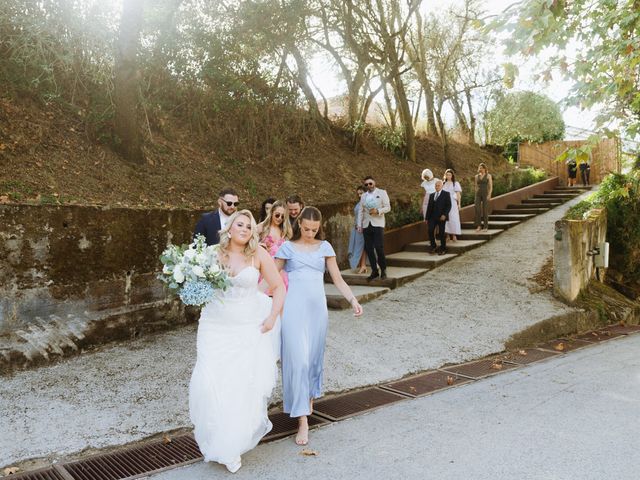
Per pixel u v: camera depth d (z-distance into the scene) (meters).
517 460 4.11
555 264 9.88
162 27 10.61
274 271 4.39
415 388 6.09
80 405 5.26
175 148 10.71
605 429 4.70
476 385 6.16
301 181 12.62
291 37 12.48
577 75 6.74
